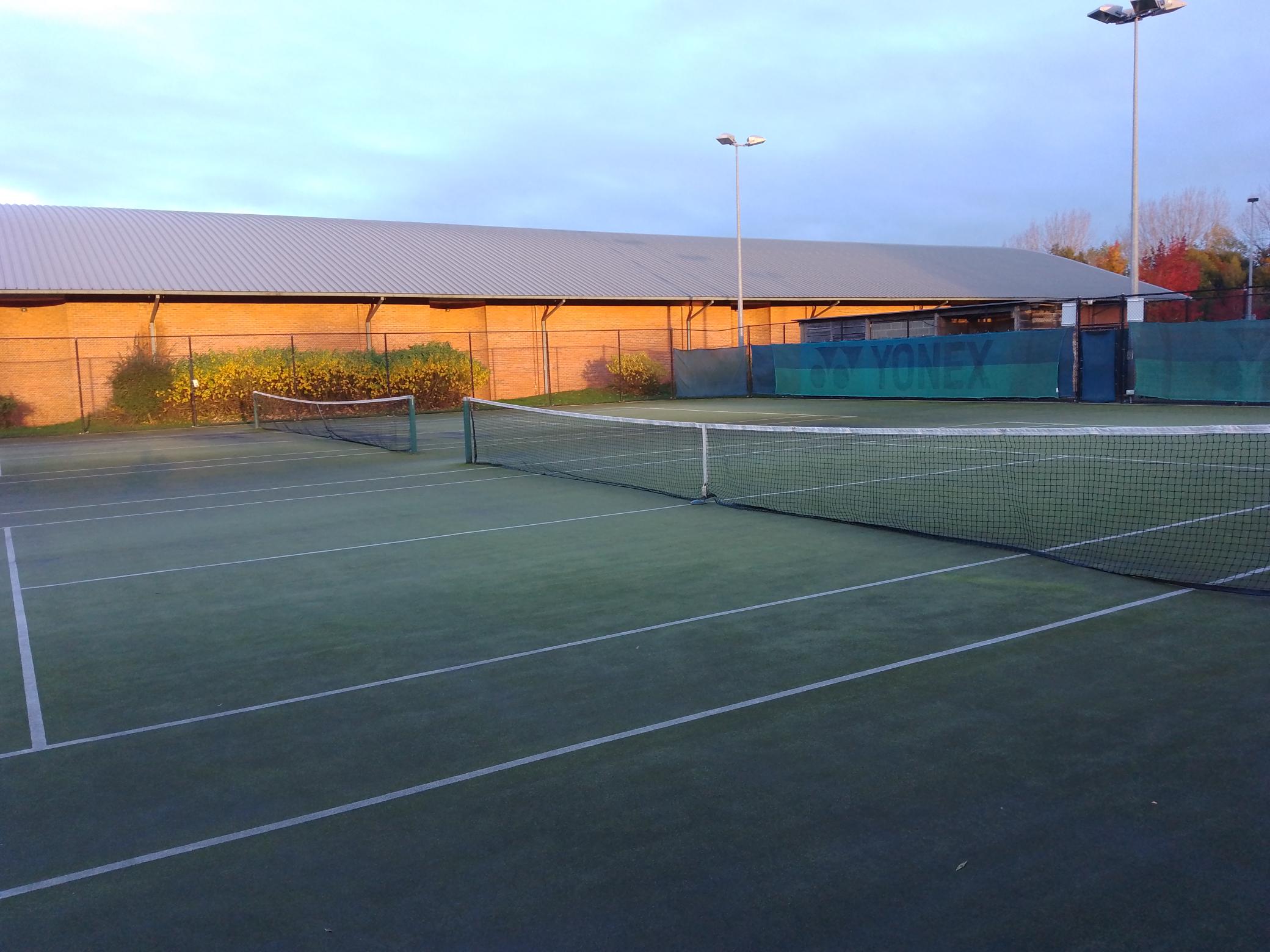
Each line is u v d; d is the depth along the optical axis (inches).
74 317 1194.6
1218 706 180.7
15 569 355.3
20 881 134.1
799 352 1347.2
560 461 667.4
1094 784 150.9
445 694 203.8
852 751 167.0
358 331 1375.5
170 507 508.4
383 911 123.1
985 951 110.3
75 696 211.3
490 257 1560.0
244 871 134.7
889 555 321.1
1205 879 123.7
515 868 132.3
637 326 1595.7
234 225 1476.4
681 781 157.8
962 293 1790.1
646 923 118.2
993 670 205.0
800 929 115.6
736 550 339.0
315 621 266.5
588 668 216.7
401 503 489.7
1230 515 365.7
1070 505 402.0
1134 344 973.8
